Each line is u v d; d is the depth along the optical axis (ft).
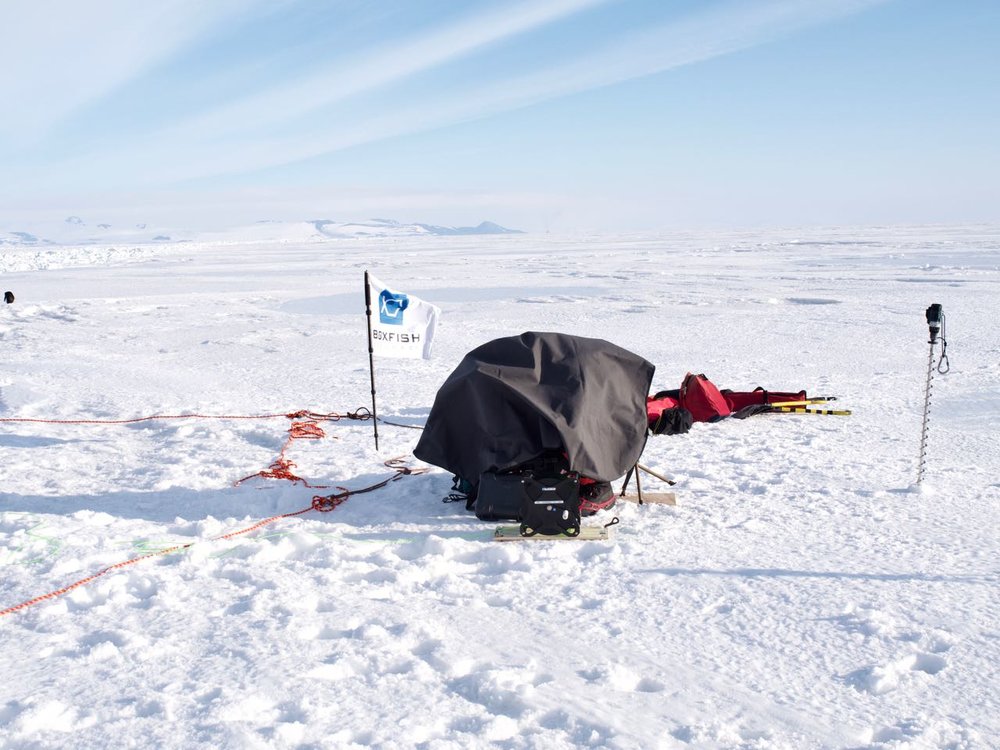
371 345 23.34
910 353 40.93
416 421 28.32
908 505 17.83
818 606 12.69
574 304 71.36
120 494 19.74
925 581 13.57
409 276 122.11
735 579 13.87
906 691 10.19
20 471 22.03
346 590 13.57
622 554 15.23
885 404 29.30
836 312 59.26
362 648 11.29
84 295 92.84
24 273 151.12
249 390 34.68
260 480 20.83
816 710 9.76
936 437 24.32
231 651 11.25
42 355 45.83
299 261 195.00
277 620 12.31
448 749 8.80
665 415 25.43
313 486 20.25
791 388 32.73
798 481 19.99
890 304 63.36
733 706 9.86
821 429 25.81
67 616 12.68
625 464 17.26
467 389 17.35
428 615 12.53
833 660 11.00
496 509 16.46
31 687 10.38
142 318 65.72
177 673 10.66
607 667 10.67
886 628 11.74
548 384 17.11
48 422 28.66
